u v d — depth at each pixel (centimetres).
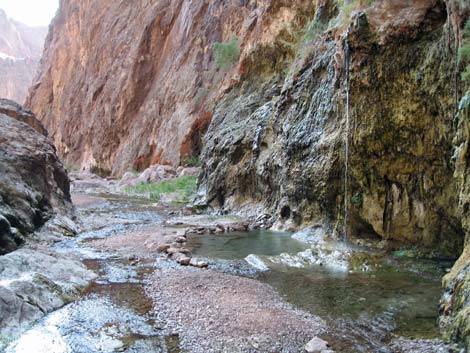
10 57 9456
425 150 734
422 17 726
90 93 3922
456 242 723
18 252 678
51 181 1189
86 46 4259
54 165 1242
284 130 1152
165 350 422
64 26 4909
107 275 675
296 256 793
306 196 1022
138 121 3172
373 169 826
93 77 3997
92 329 466
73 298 560
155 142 2888
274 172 1220
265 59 1872
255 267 736
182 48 2852
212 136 1811
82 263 743
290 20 1758
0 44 10194
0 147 1025
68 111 4372
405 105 748
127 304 544
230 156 1473
